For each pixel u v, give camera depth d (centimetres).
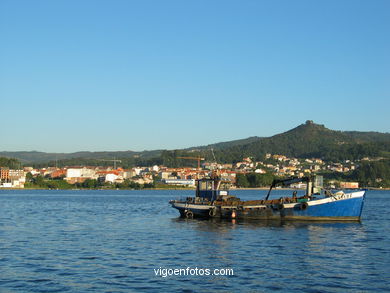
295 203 7056
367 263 4019
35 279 3466
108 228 6838
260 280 3434
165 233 6109
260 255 4388
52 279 3466
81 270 3756
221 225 6981
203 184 8369
